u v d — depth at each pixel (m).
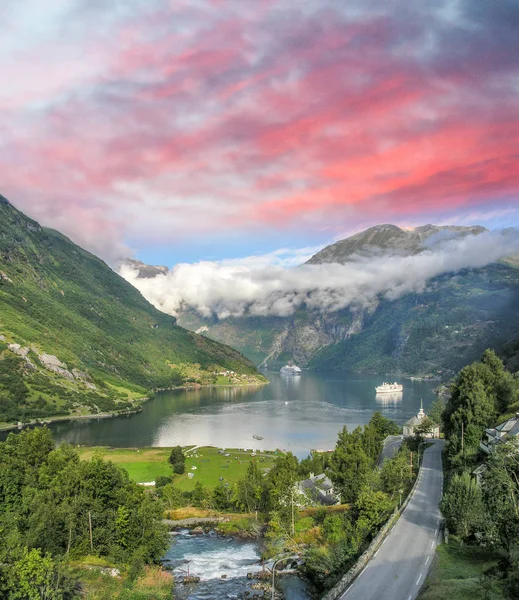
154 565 89.75
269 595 77.19
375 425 194.88
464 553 66.62
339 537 87.69
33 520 78.50
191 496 148.00
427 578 59.62
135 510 92.75
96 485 92.06
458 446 111.00
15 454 112.12
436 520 80.81
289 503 112.75
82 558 83.25
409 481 105.50
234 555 98.56
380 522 81.94
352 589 57.47
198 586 82.12
